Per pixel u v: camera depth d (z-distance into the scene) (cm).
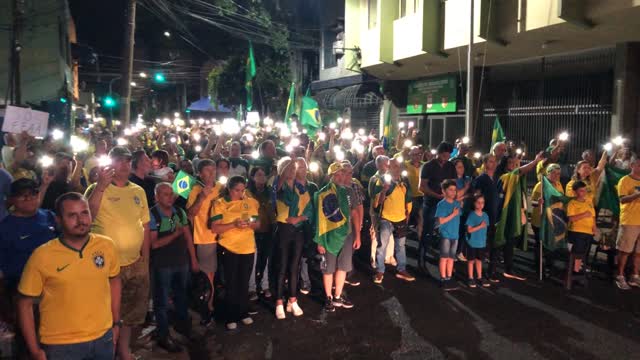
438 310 675
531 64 1516
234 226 617
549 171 799
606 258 900
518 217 793
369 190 799
